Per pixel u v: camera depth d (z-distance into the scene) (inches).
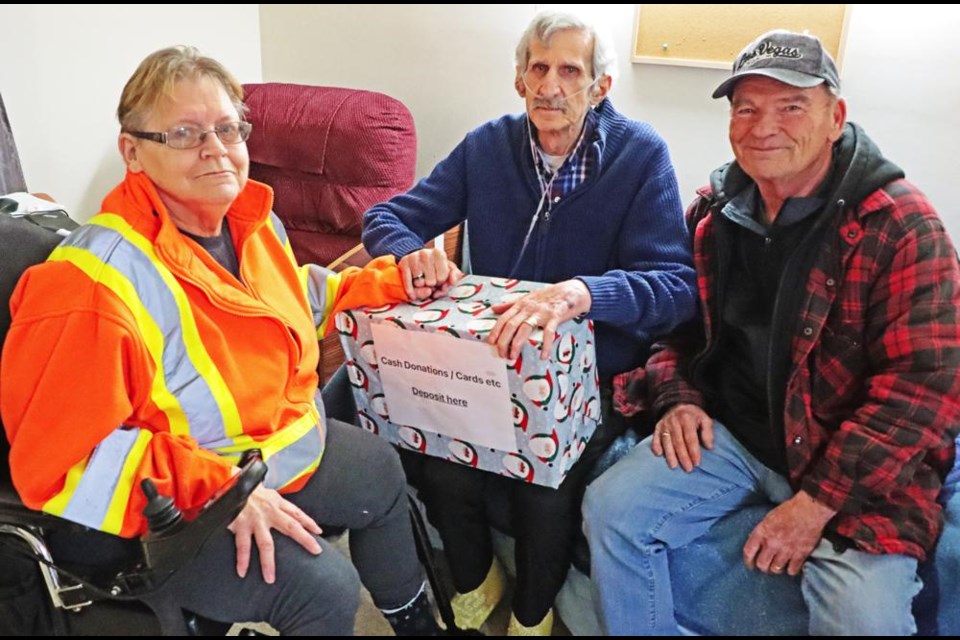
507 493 55.6
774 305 51.0
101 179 90.3
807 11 66.2
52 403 38.5
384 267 53.6
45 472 38.0
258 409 44.9
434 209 67.1
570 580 57.1
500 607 61.3
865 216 47.4
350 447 51.3
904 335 45.9
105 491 38.7
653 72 74.9
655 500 51.9
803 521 47.9
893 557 45.7
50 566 39.6
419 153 95.7
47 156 83.7
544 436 48.2
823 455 48.6
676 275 56.1
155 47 90.8
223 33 98.0
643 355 62.7
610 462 56.5
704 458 53.7
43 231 43.2
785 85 46.8
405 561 52.2
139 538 41.0
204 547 40.4
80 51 84.0
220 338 43.8
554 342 46.0
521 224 63.1
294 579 41.9
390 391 53.0
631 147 59.7
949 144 64.2
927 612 46.5
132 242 41.6
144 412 41.6
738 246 54.2
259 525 41.8
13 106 79.2
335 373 61.8
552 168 61.8
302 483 47.8
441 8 86.9
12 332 39.4
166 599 40.9
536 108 57.8
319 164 86.3
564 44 55.9
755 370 53.7
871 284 47.9
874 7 63.4
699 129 74.9
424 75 91.3
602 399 61.2
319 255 86.4
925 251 45.8
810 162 48.3
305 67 100.1
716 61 71.0
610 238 60.7
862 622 44.9
